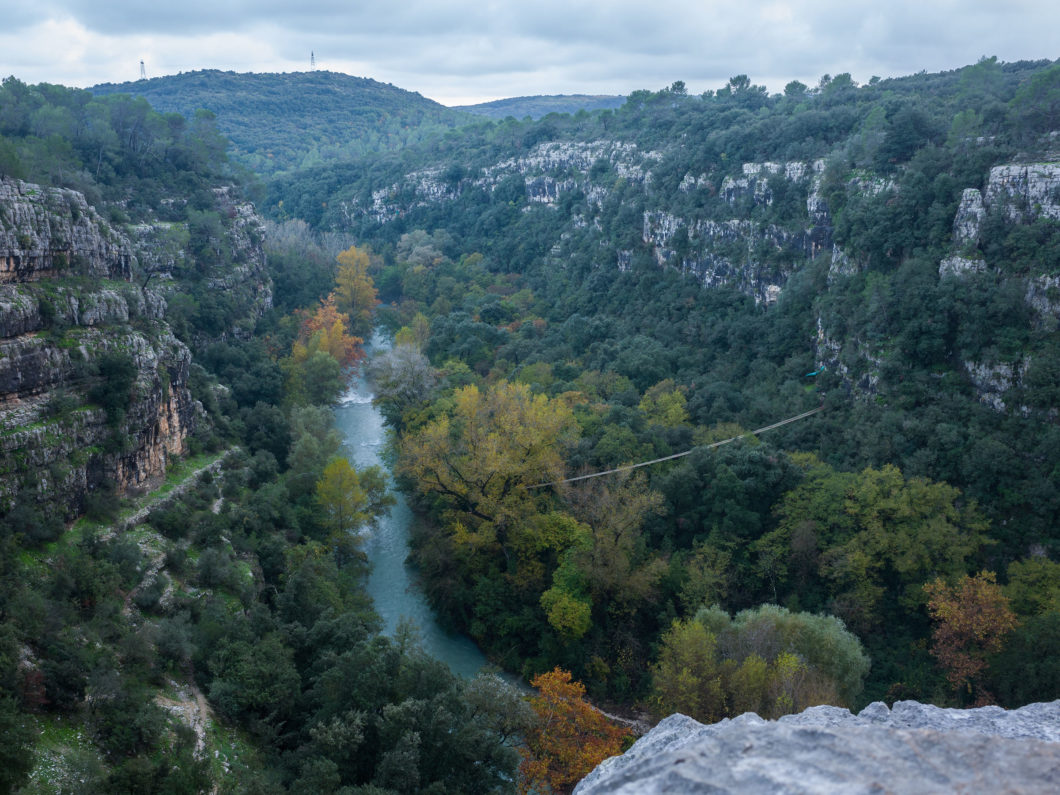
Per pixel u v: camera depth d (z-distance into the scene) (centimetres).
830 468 7362
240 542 6062
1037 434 6881
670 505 7231
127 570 4678
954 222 8562
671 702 4906
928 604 5881
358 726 4012
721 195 13588
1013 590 5856
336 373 11200
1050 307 7306
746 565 6762
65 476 4894
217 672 4375
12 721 3023
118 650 4056
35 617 3750
